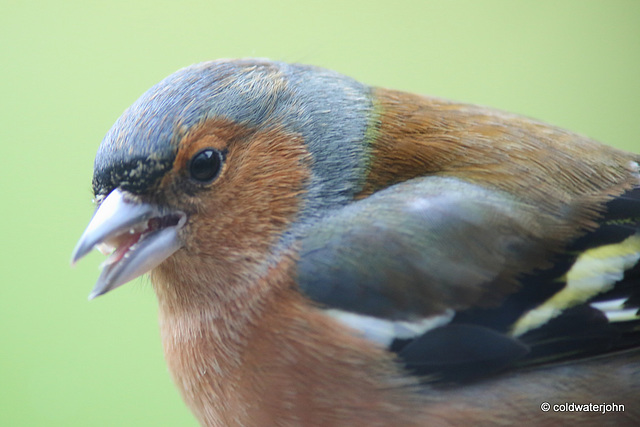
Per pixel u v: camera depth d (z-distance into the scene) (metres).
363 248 0.96
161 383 1.04
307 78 0.97
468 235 0.96
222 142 0.96
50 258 1.05
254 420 0.97
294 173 0.97
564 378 0.96
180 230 0.96
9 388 1.04
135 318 1.05
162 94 0.96
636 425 0.96
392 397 0.96
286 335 0.96
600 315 0.96
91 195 0.97
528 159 0.97
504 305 0.96
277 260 0.96
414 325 0.96
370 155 0.97
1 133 1.14
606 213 0.96
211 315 0.97
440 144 0.97
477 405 0.96
